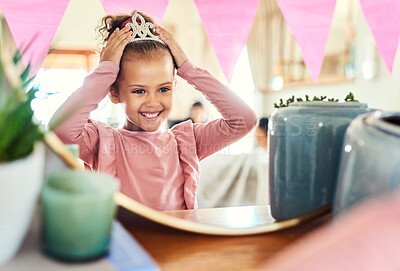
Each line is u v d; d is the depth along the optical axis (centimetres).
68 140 68
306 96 55
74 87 74
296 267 19
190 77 87
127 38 79
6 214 27
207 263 38
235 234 45
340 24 233
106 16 81
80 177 31
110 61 78
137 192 72
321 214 48
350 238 18
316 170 47
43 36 62
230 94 88
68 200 29
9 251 29
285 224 47
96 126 77
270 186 53
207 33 69
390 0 72
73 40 88
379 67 204
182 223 43
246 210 58
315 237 20
